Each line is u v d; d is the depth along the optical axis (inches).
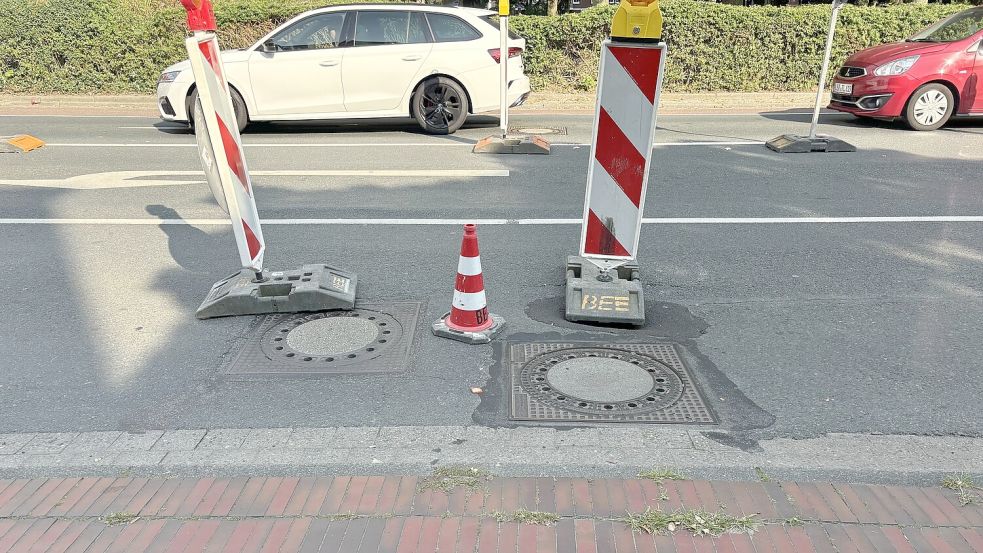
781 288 195.3
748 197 284.4
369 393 143.0
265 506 111.2
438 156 366.6
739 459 122.3
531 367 153.2
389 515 109.0
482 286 168.1
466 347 162.4
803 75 575.2
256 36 565.3
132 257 222.4
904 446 125.6
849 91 435.2
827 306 183.3
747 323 174.4
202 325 174.9
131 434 130.6
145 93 576.7
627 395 142.0
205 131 161.0
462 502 111.7
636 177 172.4
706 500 111.8
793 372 150.8
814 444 126.3
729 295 191.2
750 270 208.5
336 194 293.3
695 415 135.1
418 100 424.2
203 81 154.0
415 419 134.3
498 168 338.6
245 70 408.2
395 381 147.5
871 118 477.7
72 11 559.5
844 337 166.4
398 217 262.2
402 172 331.0
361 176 323.6
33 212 268.8
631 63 162.6
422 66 416.2
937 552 101.0
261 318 178.1
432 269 211.0
